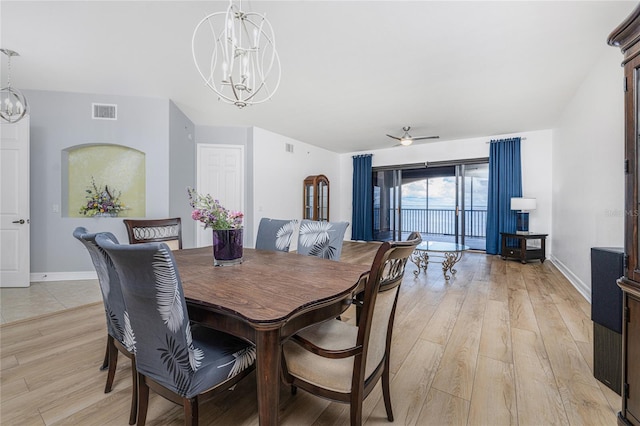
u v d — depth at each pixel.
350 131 5.73
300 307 1.06
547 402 1.54
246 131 5.52
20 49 2.75
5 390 1.62
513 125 5.18
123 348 1.42
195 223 5.18
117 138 3.92
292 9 2.13
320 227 2.34
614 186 2.69
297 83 3.43
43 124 3.74
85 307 2.90
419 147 6.90
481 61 2.92
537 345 2.14
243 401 1.57
